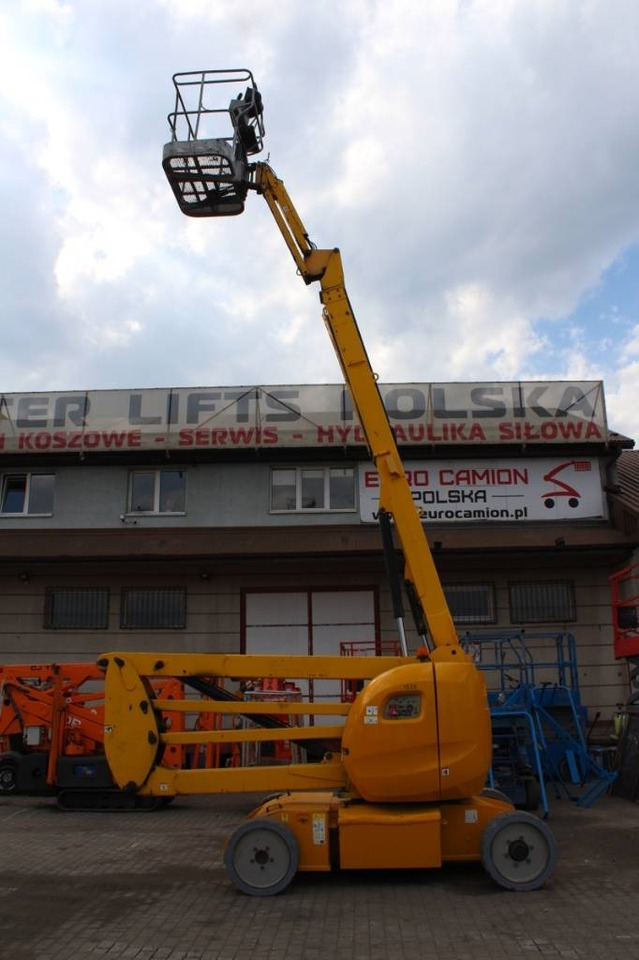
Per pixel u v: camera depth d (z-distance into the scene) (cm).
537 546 1487
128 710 741
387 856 663
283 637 1543
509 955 512
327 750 771
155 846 873
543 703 1225
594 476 1602
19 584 1575
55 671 1173
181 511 1639
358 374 787
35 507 1661
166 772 730
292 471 1652
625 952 515
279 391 1652
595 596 1540
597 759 1272
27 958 516
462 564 1538
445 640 726
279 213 820
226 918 600
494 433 1596
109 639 1552
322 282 805
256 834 670
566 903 625
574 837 875
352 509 1628
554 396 1617
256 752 1246
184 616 1561
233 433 1633
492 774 1051
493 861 666
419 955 515
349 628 1541
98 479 1653
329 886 684
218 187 850
